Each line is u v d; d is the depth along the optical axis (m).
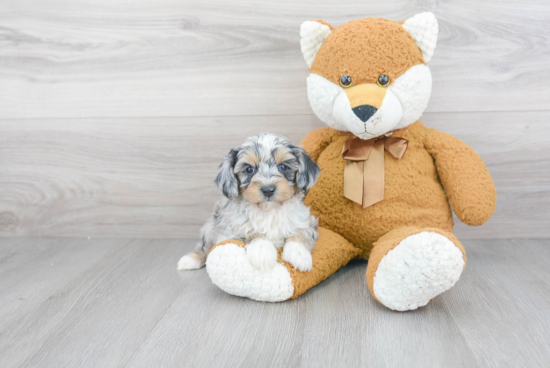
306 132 2.41
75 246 2.48
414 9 2.24
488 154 2.34
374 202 1.91
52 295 1.86
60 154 2.54
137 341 1.48
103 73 2.44
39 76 2.47
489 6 2.21
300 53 2.33
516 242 2.37
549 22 2.20
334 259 1.92
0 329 1.59
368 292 1.81
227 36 2.36
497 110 2.29
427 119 2.34
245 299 1.78
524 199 2.37
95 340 1.50
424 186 1.95
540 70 2.24
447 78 2.29
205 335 1.51
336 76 1.82
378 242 1.83
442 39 2.25
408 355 1.36
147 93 2.44
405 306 1.58
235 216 1.84
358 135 1.86
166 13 2.36
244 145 1.83
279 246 1.85
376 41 1.77
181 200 2.54
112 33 2.40
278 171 1.78
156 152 2.50
